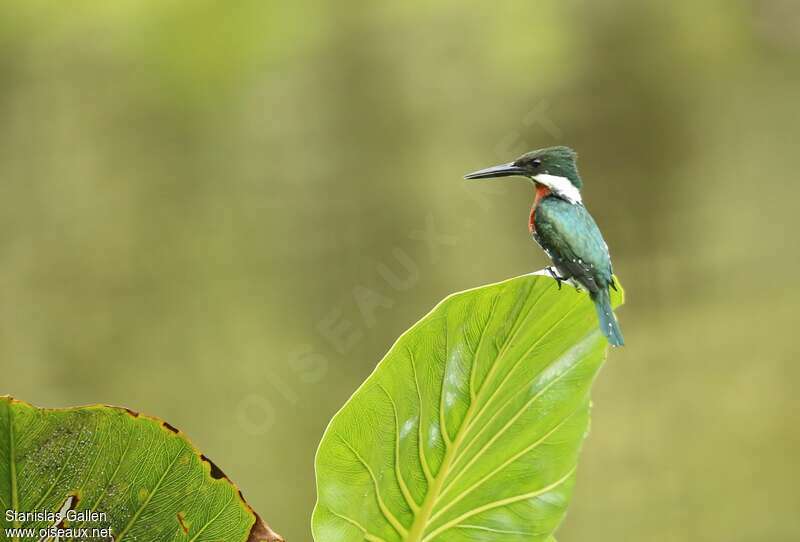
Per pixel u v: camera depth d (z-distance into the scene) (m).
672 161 14.09
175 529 2.50
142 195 13.55
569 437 3.05
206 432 11.83
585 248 4.73
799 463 11.76
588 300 2.92
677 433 12.23
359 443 2.82
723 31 14.81
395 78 13.80
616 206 13.88
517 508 3.02
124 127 13.98
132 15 14.12
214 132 13.70
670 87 14.26
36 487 2.43
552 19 14.05
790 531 11.06
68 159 13.75
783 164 14.14
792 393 12.47
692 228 13.77
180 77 14.03
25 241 13.34
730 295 13.36
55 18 14.12
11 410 2.37
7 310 12.77
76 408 2.41
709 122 14.42
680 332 13.09
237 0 14.17
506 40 13.96
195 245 13.13
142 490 2.48
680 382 12.72
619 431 12.38
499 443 3.00
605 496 11.81
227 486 2.50
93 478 2.46
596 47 14.13
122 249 13.14
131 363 12.45
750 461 11.94
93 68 14.11
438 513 2.96
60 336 12.75
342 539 2.83
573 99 13.94
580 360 3.02
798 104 14.48
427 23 14.00
